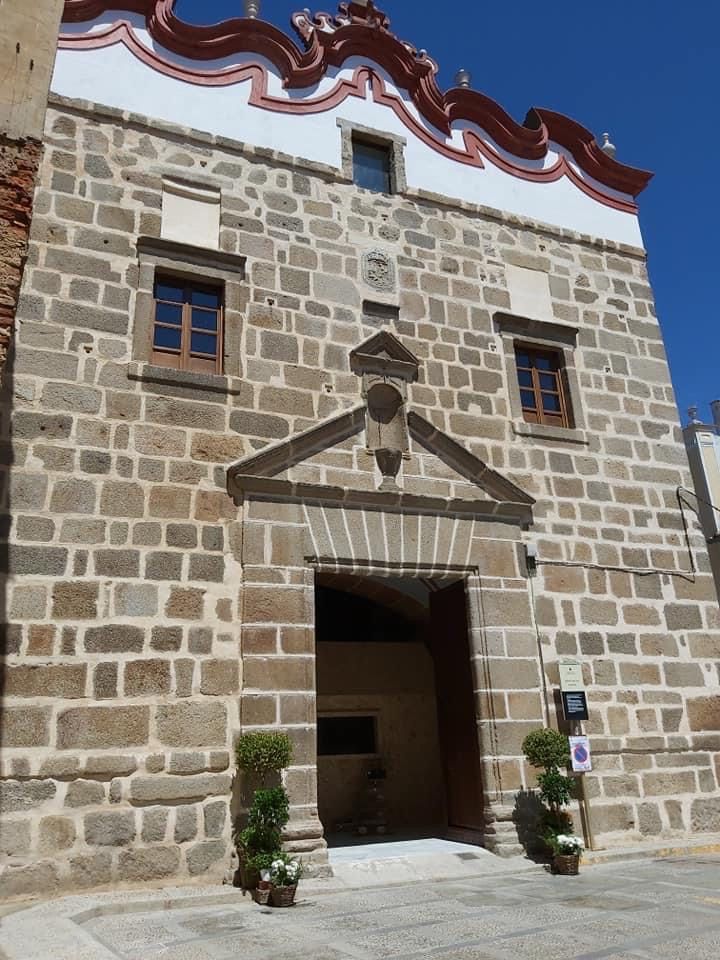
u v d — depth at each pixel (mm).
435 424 11352
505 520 11148
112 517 8883
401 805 13219
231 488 9594
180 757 8398
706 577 12336
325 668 13516
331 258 11461
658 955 5426
